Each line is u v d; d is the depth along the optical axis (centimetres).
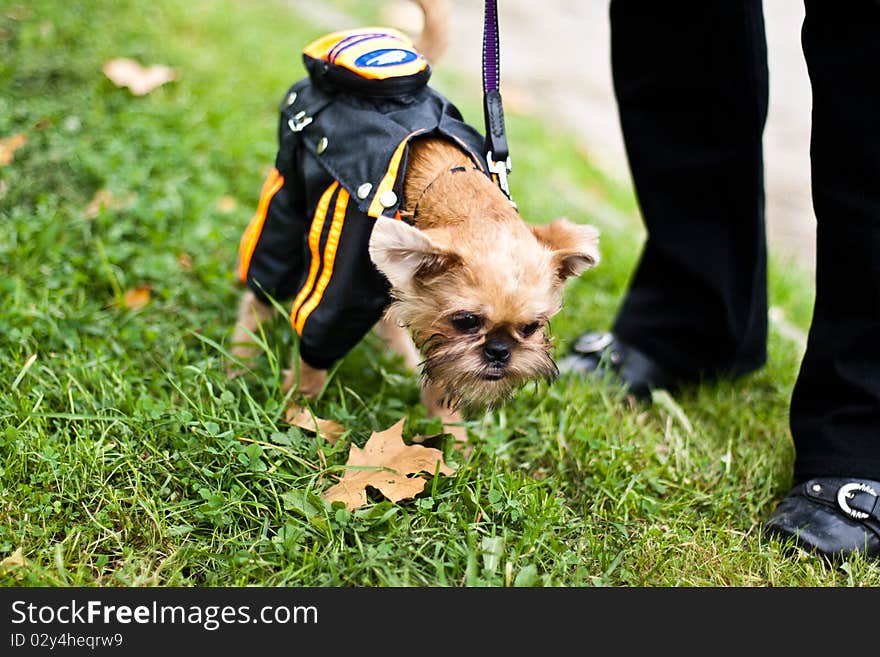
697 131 110
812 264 161
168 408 103
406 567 91
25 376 105
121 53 159
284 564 92
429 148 97
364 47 98
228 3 205
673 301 117
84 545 92
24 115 140
